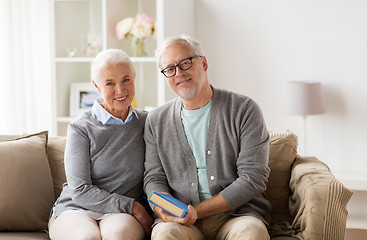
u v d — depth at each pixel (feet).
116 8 13.79
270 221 8.22
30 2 14.71
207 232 7.74
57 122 14.02
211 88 8.11
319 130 13.48
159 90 12.86
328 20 13.24
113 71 7.98
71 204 8.06
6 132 13.89
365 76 13.10
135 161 8.20
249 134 7.72
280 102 13.70
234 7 13.83
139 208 7.86
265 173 7.73
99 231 7.54
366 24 13.01
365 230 12.08
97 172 8.10
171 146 8.03
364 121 13.17
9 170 8.35
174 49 7.73
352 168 13.34
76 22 14.40
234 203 7.53
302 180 7.98
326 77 13.34
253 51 13.79
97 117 8.25
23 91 14.26
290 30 13.50
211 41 14.06
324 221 7.33
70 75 14.34
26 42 14.49
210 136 7.84
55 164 8.95
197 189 7.86
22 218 8.29
